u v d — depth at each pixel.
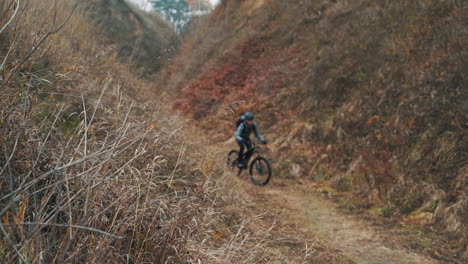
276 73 12.07
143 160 2.70
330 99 9.15
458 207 4.60
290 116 9.78
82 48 5.04
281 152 8.30
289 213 4.99
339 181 6.69
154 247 1.98
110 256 1.67
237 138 6.90
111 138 2.73
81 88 3.54
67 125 2.87
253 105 11.27
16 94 2.10
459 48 6.96
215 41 17.72
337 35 11.05
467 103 6.00
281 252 3.33
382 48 8.93
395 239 4.30
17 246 1.31
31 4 3.64
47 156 1.92
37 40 3.03
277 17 15.51
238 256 2.35
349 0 12.03
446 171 5.40
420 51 7.80
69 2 5.16
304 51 12.02
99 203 1.84
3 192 1.62
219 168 5.18
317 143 8.06
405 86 7.44
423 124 6.45
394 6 9.78
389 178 5.99
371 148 6.96
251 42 15.14
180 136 4.68
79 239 1.54
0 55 2.63
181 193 3.07
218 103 12.78
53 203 1.80
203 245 2.31
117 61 5.77
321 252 3.64
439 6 8.30
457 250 4.00
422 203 5.17
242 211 4.05
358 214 5.26
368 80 8.56
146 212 2.16
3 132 1.79
